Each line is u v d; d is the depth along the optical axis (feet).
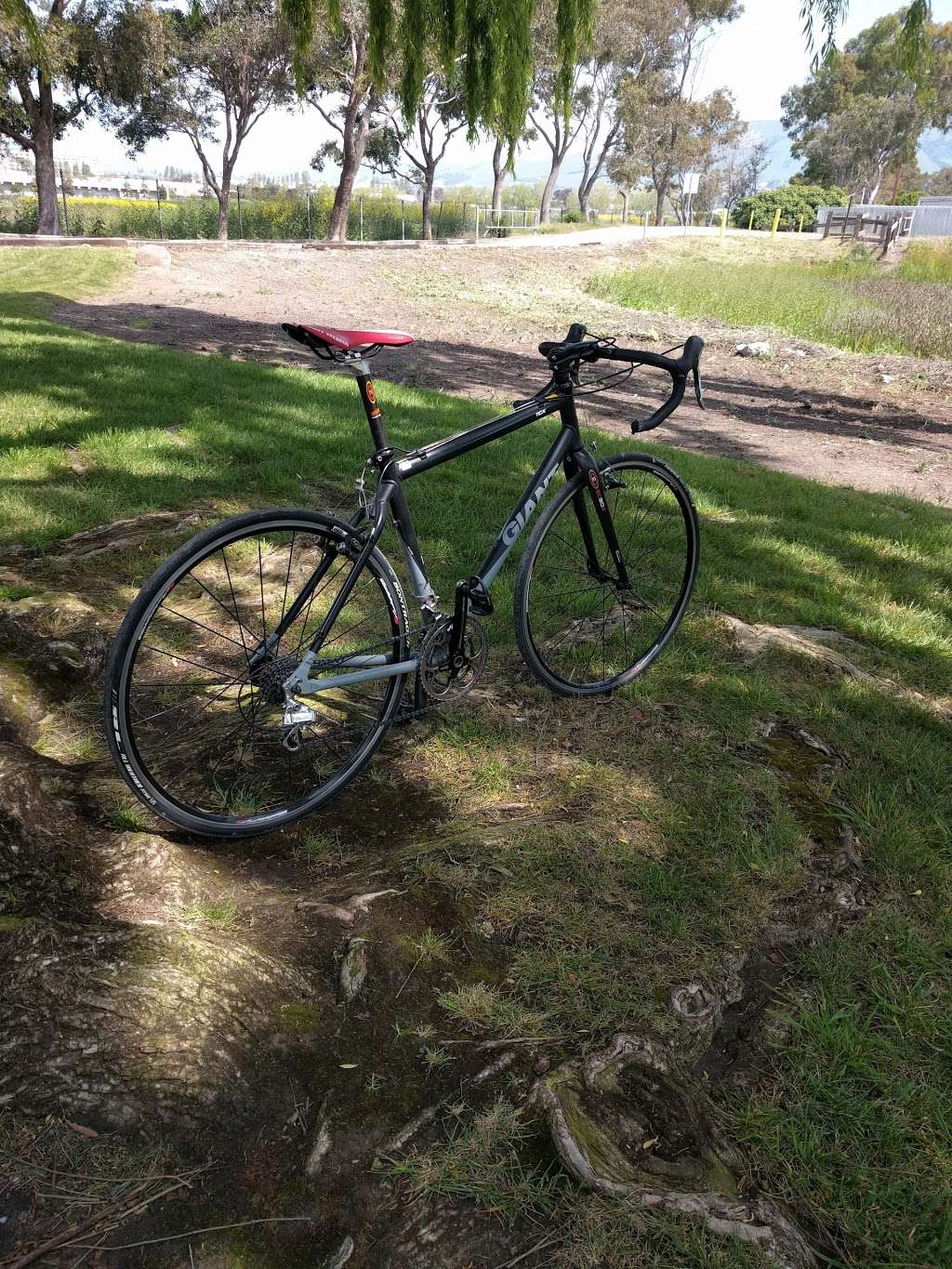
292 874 7.24
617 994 6.06
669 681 10.43
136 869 6.57
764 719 9.86
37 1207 4.50
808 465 28.12
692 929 6.74
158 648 10.34
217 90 113.91
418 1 18.44
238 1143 4.91
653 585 12.41
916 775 9.13
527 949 6.40
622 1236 4.53
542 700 9.91
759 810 8.21
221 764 8.41
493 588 12.35
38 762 7.74
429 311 57.57
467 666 9.07
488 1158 4.87
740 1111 5.51
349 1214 4.63
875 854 7.91
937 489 25.93
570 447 9.70
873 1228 4.90
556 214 184.55
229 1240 4.46
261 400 23.40
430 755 8.85
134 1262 4.33
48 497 14.52
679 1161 5.02
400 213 144.77
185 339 39.09
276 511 7.31
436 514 15.17
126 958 5.54
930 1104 5.57
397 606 8.39
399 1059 5.45
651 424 9.65
